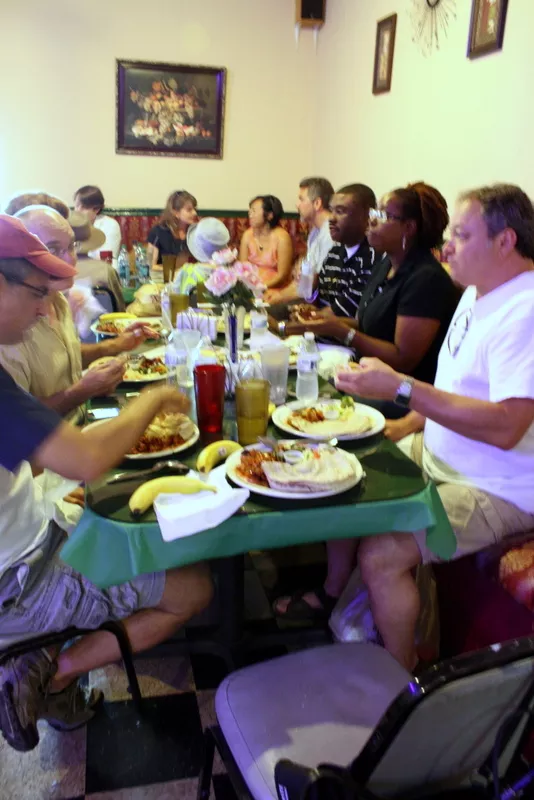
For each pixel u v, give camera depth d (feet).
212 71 16.87
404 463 4.50
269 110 17.63
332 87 16.08
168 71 16.66
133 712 5.25
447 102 10.68
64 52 16.11
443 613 5.86
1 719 4.17
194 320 7.19
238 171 17.99
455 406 4.58
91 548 3.80
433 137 11.22
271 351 5.54
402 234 7.13
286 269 13.48
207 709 5.31
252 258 13.91
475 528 4.98
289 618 6.15
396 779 2.75
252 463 4.22
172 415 4.88
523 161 8.83
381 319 7.52
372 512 3.95
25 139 16.56
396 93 12.50
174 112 17.04
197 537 3.75
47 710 4.83
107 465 3.82
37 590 4.24
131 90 16.63
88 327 9.07
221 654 5.83
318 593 6.47
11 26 15.71
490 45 9.28
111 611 4.40
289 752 3.31
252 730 3.43
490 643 5.19
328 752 3.31
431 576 5.53
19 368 5.24
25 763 4.77
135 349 7.29
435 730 2.57
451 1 10.29
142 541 3.72
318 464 4.13
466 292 5.56
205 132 17.39
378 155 13.57
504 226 4.75
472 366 5.02
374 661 3.95
